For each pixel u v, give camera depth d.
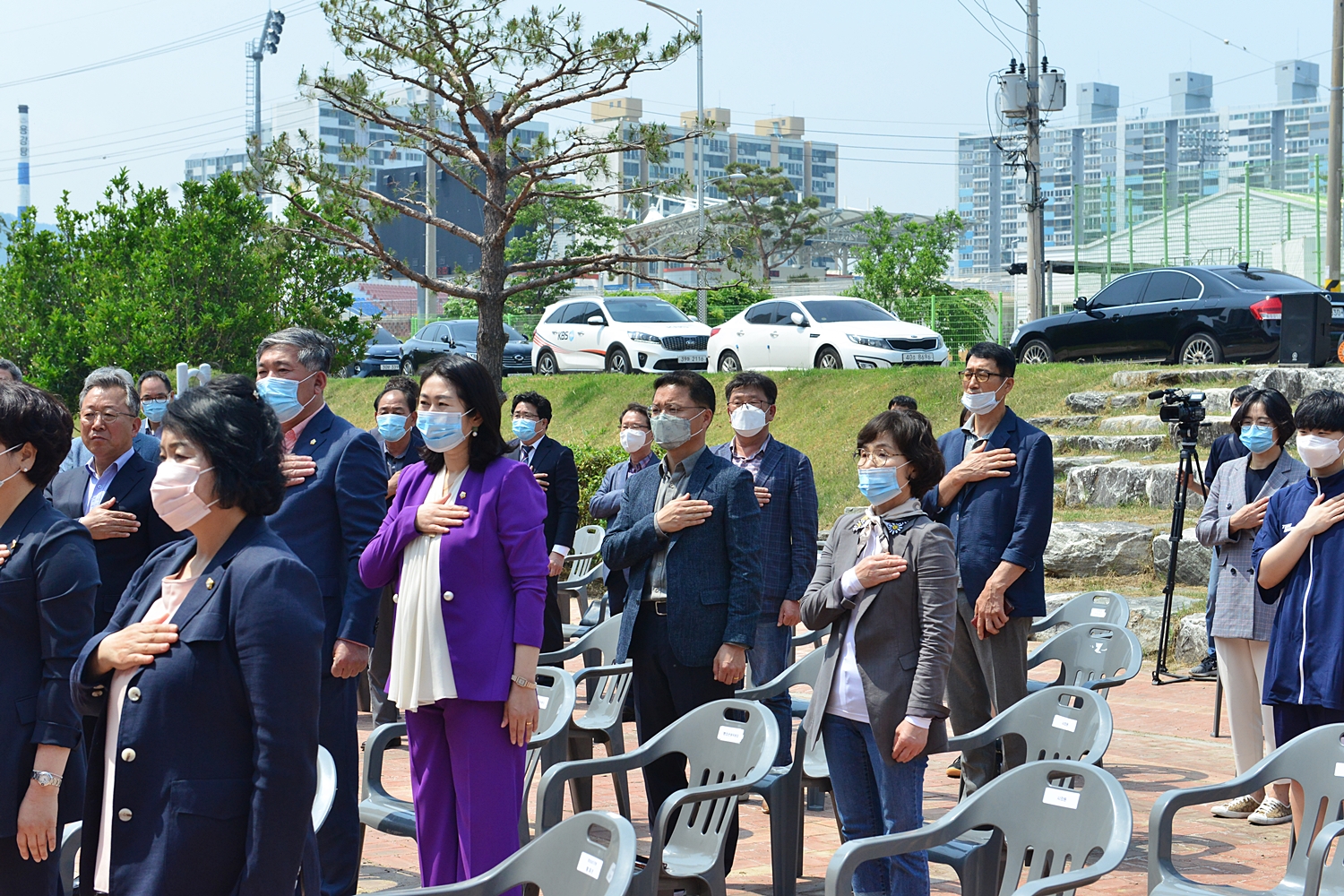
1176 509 10.16
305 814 3.03
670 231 59.00
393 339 30.23
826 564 4.78
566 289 53.62
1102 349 18.91
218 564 3.10
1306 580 5.20
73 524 3.86
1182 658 10.74
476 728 4.27
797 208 59.25
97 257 22.28
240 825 3.00
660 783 5.34
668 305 25.23
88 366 21.08
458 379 4.30
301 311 21.61
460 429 4.30
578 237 56.53
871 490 4.55
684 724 4.69
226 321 20.39
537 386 23.61
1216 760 7.74
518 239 55.84
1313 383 14.88
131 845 2.99
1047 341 19.75
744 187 58.25
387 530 4.43
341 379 28.34
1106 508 13.70
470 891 3.28
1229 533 6.77
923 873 4.38
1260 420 6.91
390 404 7.20
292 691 3.00
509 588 4.34
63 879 4.08
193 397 3.12
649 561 5.45
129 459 5.70
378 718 8.02
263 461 3.14
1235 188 31.92
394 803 5.13
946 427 17.75
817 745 5.77
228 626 3.03
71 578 3.75
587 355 24.84
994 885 4.23
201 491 3.06
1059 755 4.70
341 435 5.22
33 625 3.75
